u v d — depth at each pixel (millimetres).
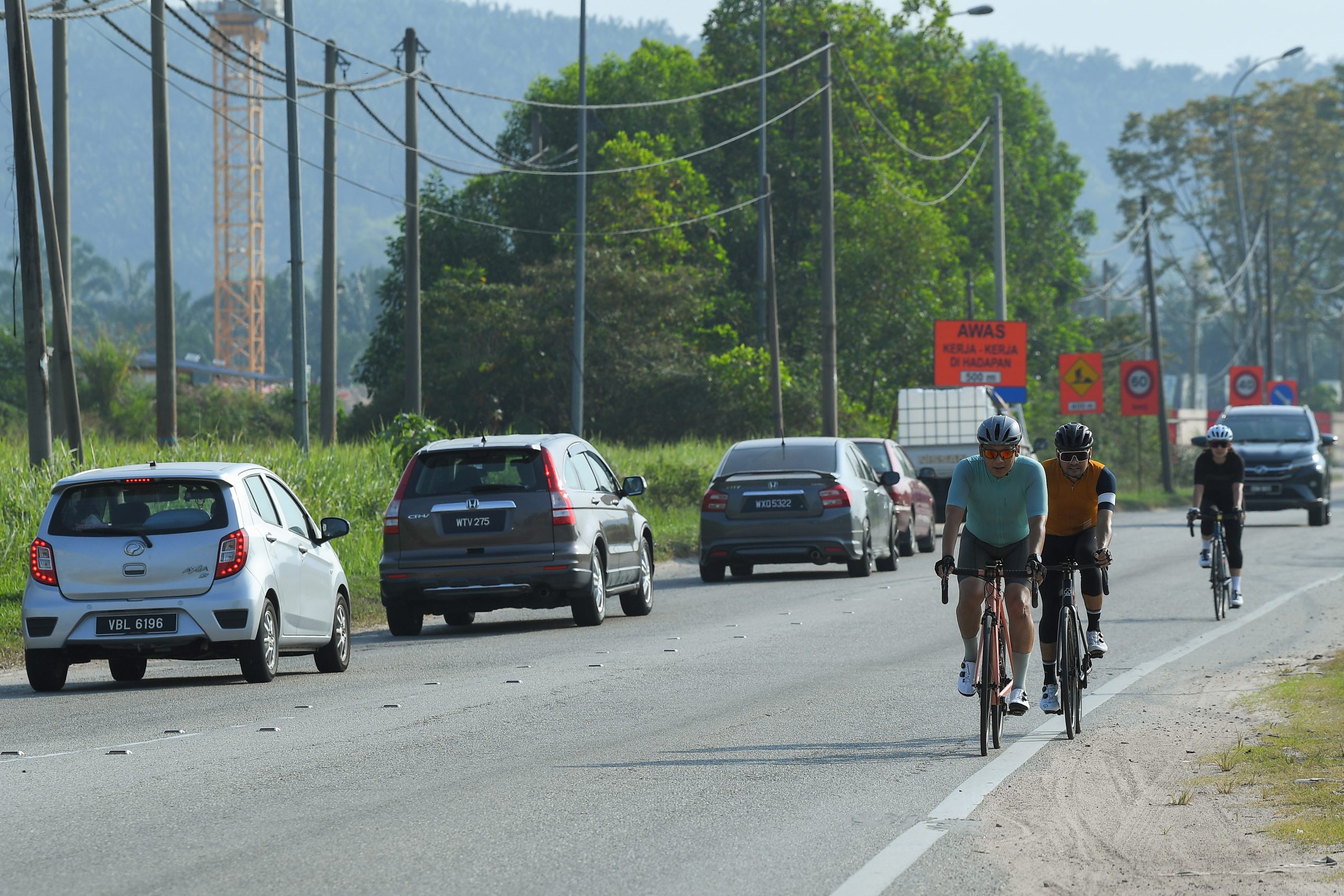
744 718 42438
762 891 24656
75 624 50125
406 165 160875
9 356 193250
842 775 34219
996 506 37281
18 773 35188
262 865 26391
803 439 95000
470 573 65938
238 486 52125
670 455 155750
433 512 66375
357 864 26422
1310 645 58531
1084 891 24547
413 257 160625
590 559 67188
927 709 43719
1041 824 29312
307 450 115000
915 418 152000
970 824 29328
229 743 39031
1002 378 188625
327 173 160750
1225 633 62844
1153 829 28797
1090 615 40656
